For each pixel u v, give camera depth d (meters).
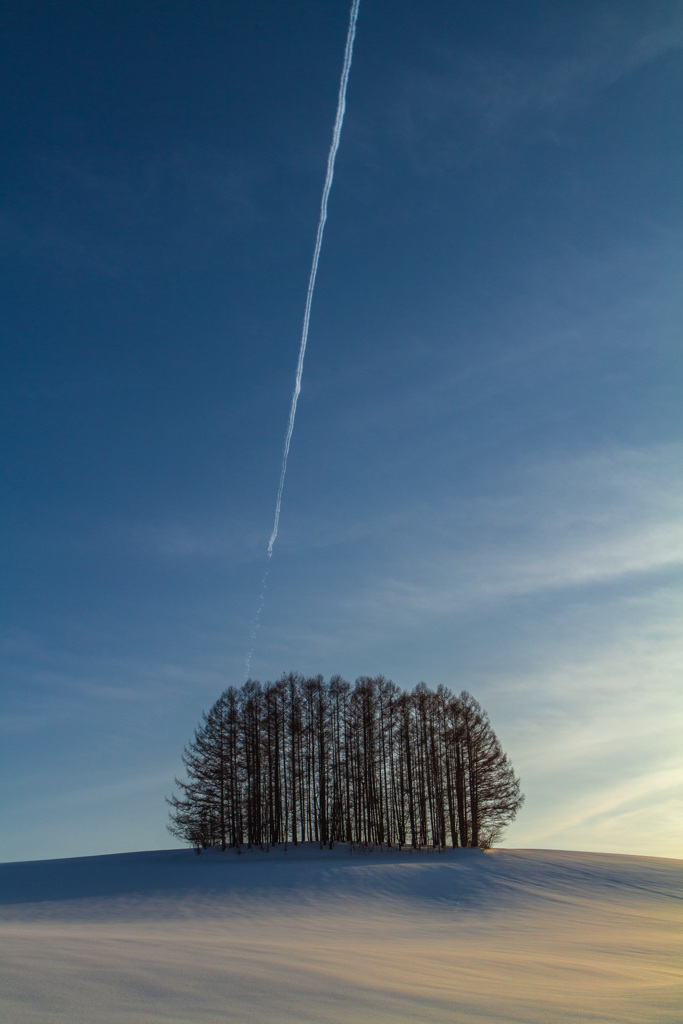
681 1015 10.97
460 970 15.60
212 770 56.25
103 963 13.08
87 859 57.62
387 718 61.94
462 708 60.22
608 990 13.59
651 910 32.84
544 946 21.94
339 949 18.61
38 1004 9.65
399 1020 10.12
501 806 56.50
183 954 15.22
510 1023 10.24
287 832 58.78
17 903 35.97
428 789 60.00
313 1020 9.84
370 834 57.84
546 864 43.94
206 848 57.16
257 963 14.27
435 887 37.22
